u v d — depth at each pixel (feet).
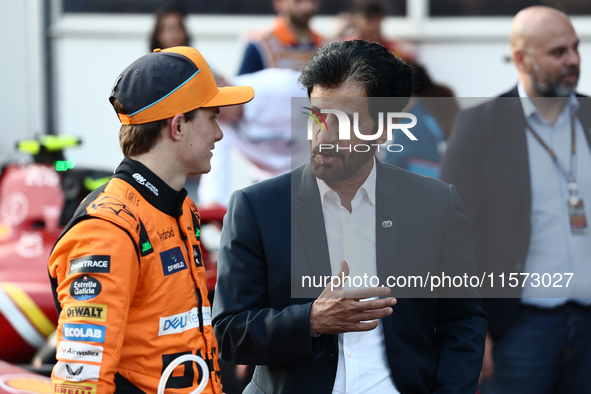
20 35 73.56
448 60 68.74
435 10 70.64
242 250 20.98
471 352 21.29
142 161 19.53
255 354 20.26
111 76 74.64
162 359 18.53
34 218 47.78
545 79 28.48
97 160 74.74
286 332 19.43
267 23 73.77
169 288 18.84
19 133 73.67
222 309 21.02
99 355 17.16
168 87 19.29
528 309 24.70
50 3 73.87
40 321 43.50
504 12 70.13
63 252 18.07
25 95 73.77
